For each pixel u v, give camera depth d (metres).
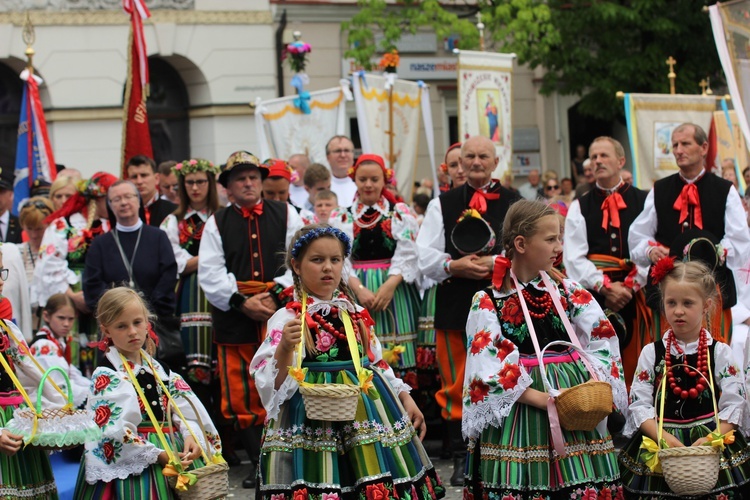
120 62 20.95
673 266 6.08
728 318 7.94
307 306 5.78
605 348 5.73
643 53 20.80
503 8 19.45
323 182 10.49
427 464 5.83
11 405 5.94
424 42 22.75
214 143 21.70
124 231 8.54
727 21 10.25
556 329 5.70
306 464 5.52
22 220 9.65
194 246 9.05
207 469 5.68
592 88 21.97
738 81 10.22
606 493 5.53
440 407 9.06
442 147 23.14
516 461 5.51
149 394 5.95
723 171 12.94
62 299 8.36
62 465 8.20
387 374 5.97
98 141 20.91
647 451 5.87
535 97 24.03
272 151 12.76
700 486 5.54
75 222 9.21
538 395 5.51
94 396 5.81
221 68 21.62
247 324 8.25
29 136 12.60
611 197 8.61
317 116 12.96
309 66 22.25
